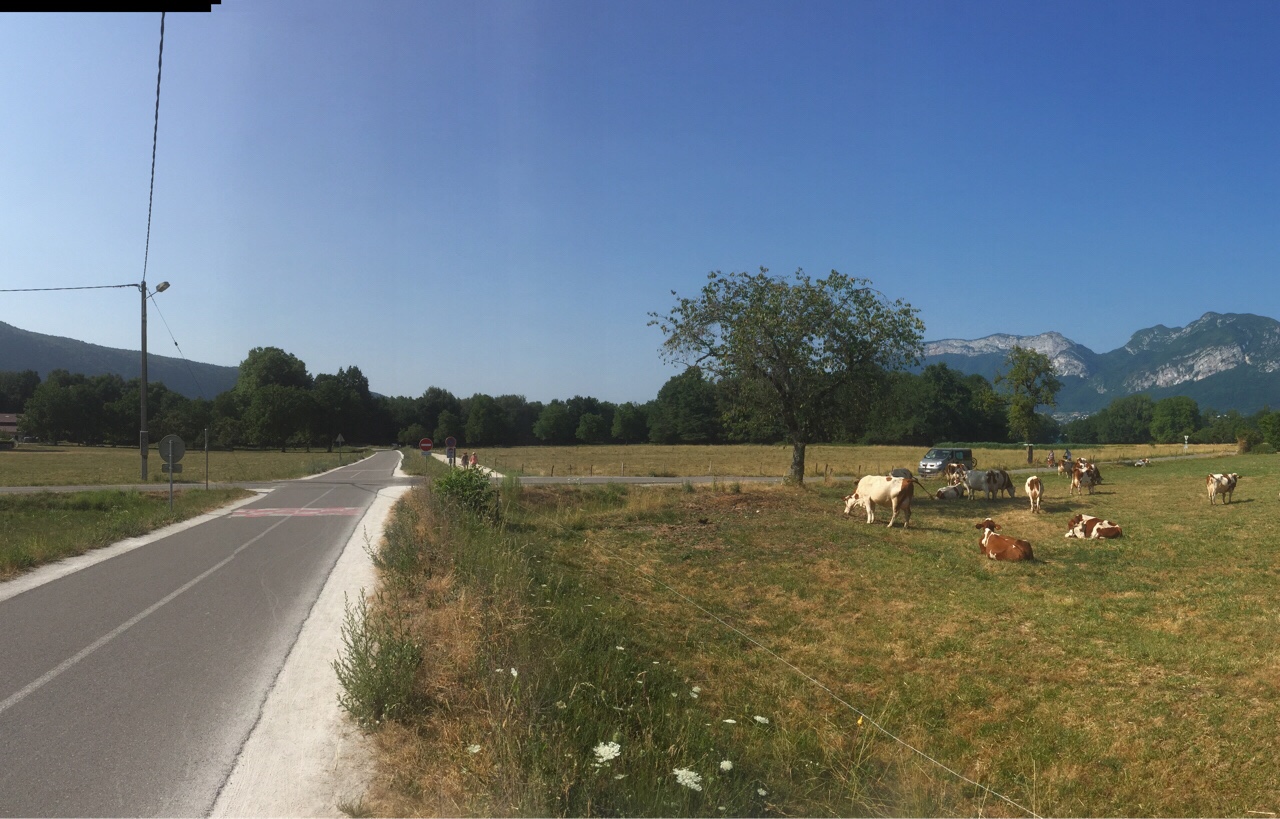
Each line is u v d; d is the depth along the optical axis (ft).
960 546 53.88
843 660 30.50
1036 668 28.94
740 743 20.92
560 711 19.36
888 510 75.10
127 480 127.85
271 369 446.60
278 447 377.30
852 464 184.75
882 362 87.20
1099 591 39.75
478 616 26.23
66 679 22.66
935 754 22.21
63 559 45.44
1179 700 25.26
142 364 123.13
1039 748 22.43
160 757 17.20
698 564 49.16
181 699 20.99
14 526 64.28
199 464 203.00
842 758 20.93
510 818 13.89
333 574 40.11
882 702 26.14
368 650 20.79
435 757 16.79
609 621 32.35
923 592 40.88
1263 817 18.30
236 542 53.26
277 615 30.86
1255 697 25.25
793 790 17.94
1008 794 19.65
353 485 119.03
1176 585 40.16
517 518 70.44
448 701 19.47
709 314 86.79
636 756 17.67
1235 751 21.57
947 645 31.86
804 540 57.00
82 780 16.02
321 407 387.75
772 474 151.74
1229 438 388.57
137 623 29.53
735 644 31.91
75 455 267.59
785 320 84.58
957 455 133.39
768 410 91.30
